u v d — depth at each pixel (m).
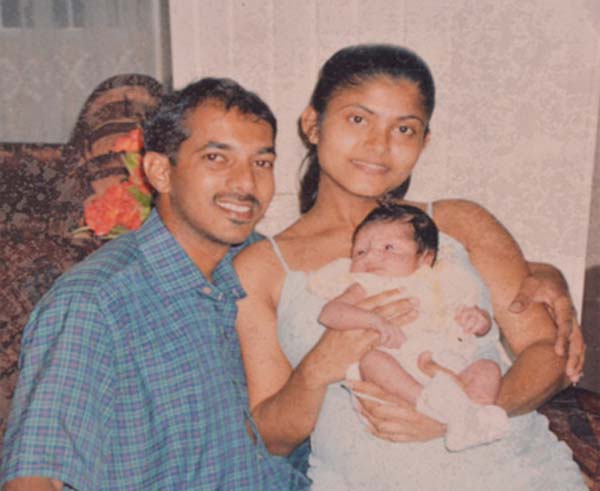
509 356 1.21
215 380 0.99
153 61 1.91
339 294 1.09
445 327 1.05
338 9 1.44
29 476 0.86
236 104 0.97
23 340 0.94
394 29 1.45
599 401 1.47
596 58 1.43
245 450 1.02
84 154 1.50
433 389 1.01
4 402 1.24
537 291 1.14
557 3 1.42
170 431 0.96
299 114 1.46
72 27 1.98
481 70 1.45
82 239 1.39
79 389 0.89
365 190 1.13
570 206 1.49
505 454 1.05
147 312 0.96
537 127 1.47
